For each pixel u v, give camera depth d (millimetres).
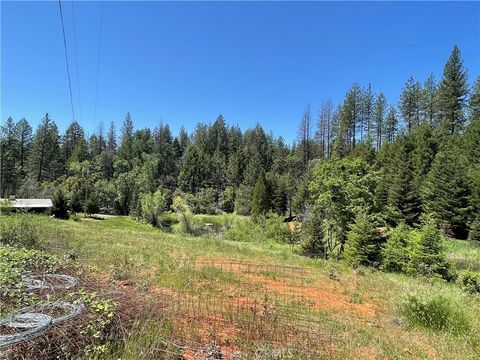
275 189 63812
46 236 11305
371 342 5184
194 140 106750
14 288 4582
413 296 6926
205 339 4539
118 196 56938
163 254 11391
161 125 97875
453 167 38219
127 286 6566
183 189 77812
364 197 26000
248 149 90875
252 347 4391
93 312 4047
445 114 60188
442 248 16625
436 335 5871
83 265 7250
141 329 4215
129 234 18438
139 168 66375
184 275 8305
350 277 11133
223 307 6039
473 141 44406
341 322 5973
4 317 3658
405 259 17938
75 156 75812
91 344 3740
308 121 79312
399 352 4914
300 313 6215
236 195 69188
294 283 9148
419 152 48656
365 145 61656
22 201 38875
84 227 20031
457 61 59094
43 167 72812
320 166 27500
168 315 5008
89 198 47406
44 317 3721
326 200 25766
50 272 5832
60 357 3516
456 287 12508
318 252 24688
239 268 10422
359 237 19516
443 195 36188
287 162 82312
